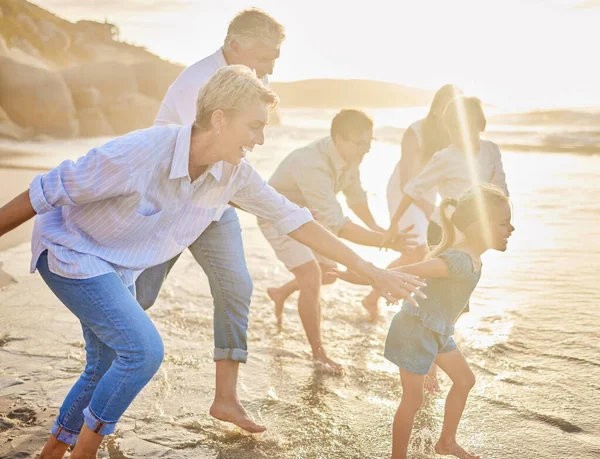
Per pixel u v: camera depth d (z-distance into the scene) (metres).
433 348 3.09
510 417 3.42
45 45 79.94
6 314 5.04
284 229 3.08
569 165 17.48
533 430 3.28
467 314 5.10
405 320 3.13
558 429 3.28
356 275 3.12
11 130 35.41
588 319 4.91
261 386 3.90
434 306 3.08
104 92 49.22
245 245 7.79
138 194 2.49
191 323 4.99
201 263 3.43
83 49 91.19
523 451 3.08
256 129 2.55
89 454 2.60
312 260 4.38
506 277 6.18
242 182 2.91
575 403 3.56
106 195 2.45
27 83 37.53
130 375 2.54
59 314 5.07
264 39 3.44
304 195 4.41
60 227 2.62
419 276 3.04
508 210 3.08
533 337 4.57
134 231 2.61
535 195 11.49
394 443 3.06
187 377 3.97
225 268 3.38
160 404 3.61
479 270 3.13
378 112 75.94
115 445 3.15
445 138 4.70
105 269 2.59
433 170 4.22
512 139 29.30
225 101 2.49
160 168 2.51
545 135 30.33
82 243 2.59
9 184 11.48
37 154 21.98
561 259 6.84
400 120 55.09
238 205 3.10
